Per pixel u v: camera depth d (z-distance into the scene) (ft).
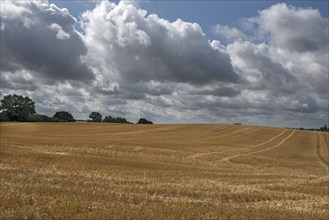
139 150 158.30
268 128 347.97
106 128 335.26
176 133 294.46
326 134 332.60
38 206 44.83
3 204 44.73
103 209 44.45
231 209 49.78
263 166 142.92
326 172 134.21
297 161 173.99
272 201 61.26
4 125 350.23
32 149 129.80
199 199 59.16
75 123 382.42
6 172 73.77
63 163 100.42
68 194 53.62
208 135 283.79
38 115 452.76
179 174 93.71
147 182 73.31
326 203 61.26
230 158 157.58
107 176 79.51
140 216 42.09
